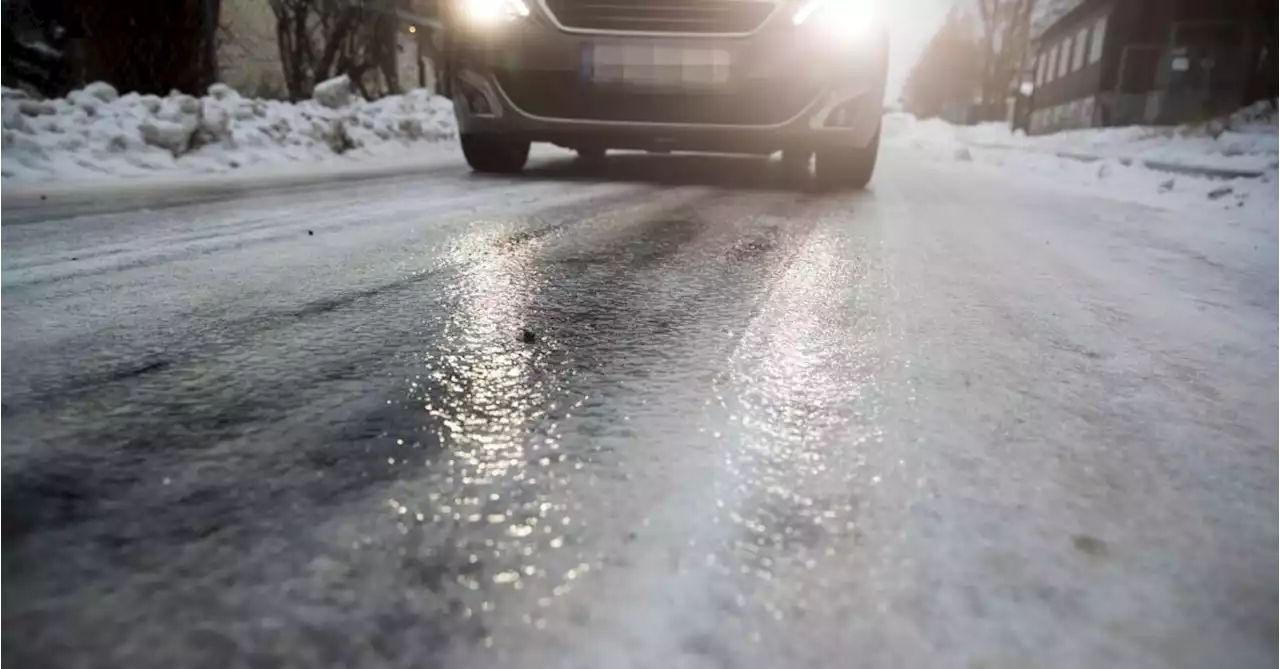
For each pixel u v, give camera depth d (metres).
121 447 0.74
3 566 0.53
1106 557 0.59
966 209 3.31
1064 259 2.09
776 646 0.47
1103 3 22.52
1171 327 1.37
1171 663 0.47
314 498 0.65
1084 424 0.88
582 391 0.94
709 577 0.54
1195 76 20.52
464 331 1.21
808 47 3.66
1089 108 23.53
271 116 5.56
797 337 1.22
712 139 3.81
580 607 0.50
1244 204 3.65
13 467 0.69
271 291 1.46
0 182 3.47
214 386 0.92
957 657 0.47
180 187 3.43
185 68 6.27
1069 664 0.47
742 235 2.33
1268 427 0.89
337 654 0.46
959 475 0.73
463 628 0.48
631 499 0.66
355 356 1.06
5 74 7.07
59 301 1.35
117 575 0.53
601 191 3.58
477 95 3.98
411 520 0.61
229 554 0.56
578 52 3.74
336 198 3.08
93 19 6.08
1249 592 0.55
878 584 0.54
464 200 3.09
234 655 0.45
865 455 0.77
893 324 1.33
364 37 11.03
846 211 3.04
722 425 0.84
